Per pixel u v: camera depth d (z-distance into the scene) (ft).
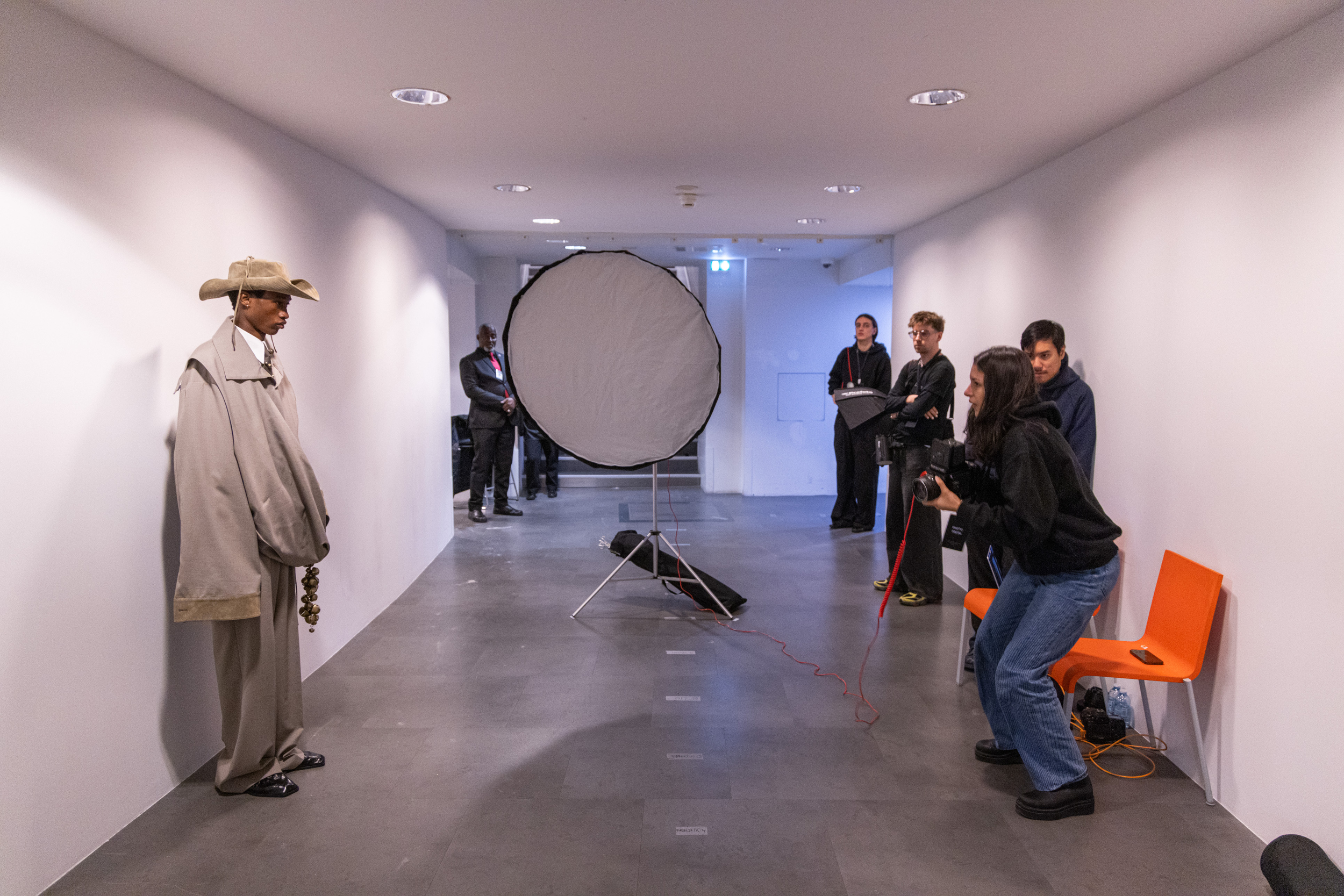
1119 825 8.17
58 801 7.14
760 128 11.32
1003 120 10.75
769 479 28.63
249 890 7.11
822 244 23.77
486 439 23.68
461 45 8.15
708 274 28.86
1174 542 9.50
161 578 8.49
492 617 14.76
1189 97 9.30
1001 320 15.06
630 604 15.56
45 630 6.96
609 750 9.73
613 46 8.21
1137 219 10.41
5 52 6.48
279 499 8.23
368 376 14.43
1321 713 7.18
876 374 21.57
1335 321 7.05
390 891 7.11
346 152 12.50
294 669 9.20
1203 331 8.97
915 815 8.35
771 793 8.77
